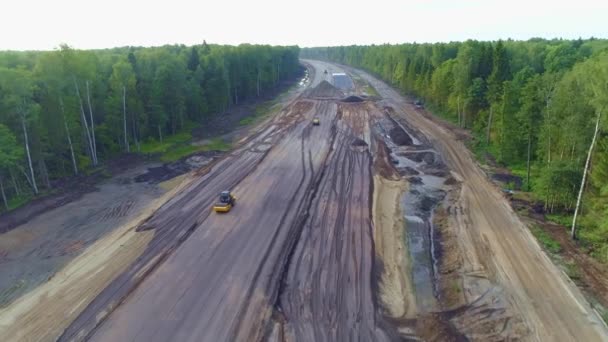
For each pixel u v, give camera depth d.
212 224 34.25
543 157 42.38
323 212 36.50
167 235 32.56
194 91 71.75
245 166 49.72
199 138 64.50
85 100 51.50
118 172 49.25
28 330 22.22
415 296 25.59
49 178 45.25
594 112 33.56
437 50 101.50
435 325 22.31
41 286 26.28
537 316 22.88
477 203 38.75
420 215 37.22
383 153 54.94
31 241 32.28
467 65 67.81
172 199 40.09
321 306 23.92
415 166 50.59
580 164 36.03
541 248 30.08
